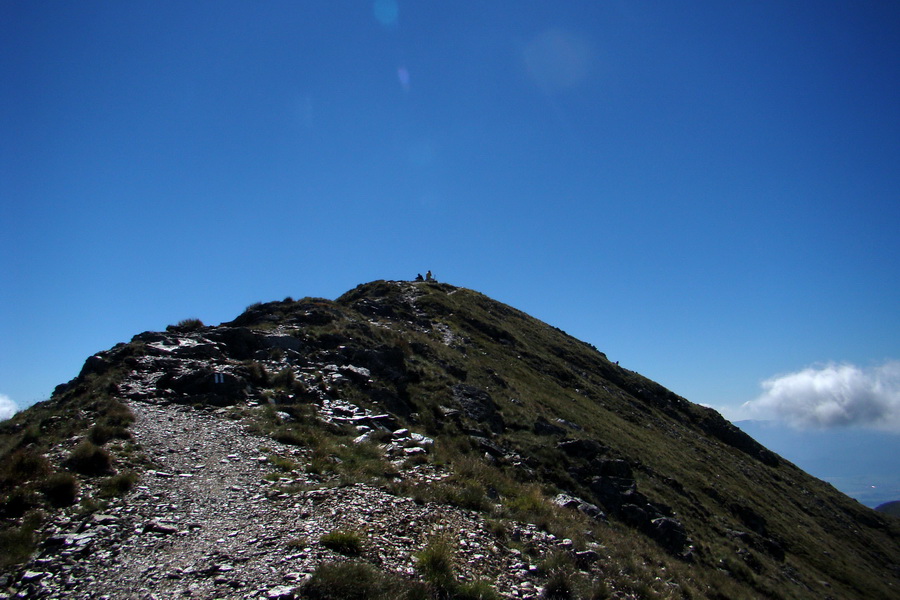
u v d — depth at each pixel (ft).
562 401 157.07
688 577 65.00
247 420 68.74
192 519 38.50
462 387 114.32
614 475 102.73
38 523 35.37
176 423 64.75
